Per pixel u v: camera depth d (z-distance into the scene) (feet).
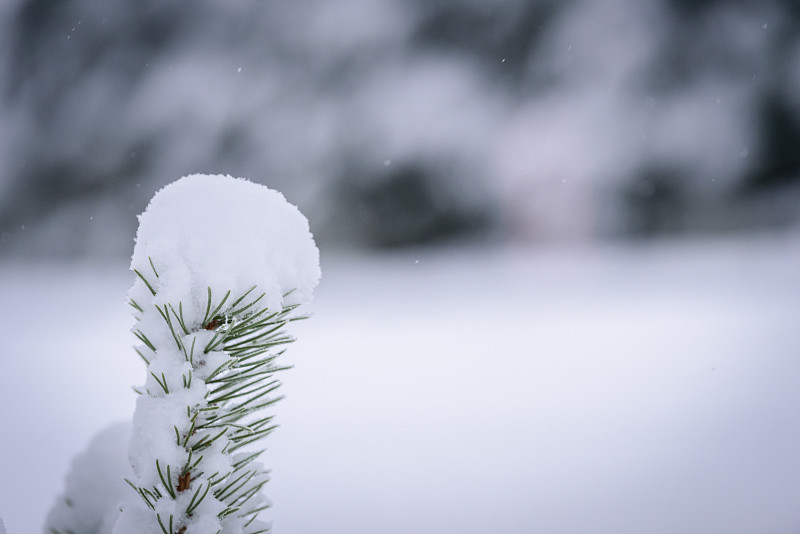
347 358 19.74
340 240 47.73
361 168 47.39
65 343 22.61
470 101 46.96
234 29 47.50
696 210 46.75
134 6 47.42
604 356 19.06
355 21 47.01
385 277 41.52
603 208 46.93
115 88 47.65
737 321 24.09
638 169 46.73
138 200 47.62
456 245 47.73
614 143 46.55
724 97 46.24
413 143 46.96
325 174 47.57
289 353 20.72
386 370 17.80
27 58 47.67
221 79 47.57
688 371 16.52
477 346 21.62
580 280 37.60
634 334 22.77
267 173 47.91
